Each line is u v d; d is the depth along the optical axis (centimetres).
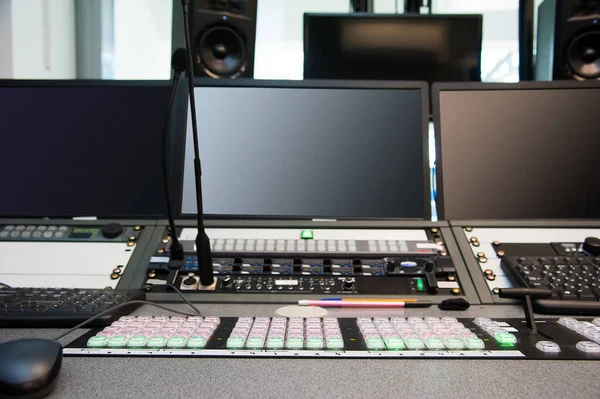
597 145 138
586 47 218
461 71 216
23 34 282
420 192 133
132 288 107
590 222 128
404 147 136
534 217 133
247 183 133
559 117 139
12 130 141
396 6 398
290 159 135
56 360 53
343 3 415
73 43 337
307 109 138
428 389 52
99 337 67
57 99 142
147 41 374
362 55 216
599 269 104
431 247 118
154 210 135
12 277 110
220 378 55
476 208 133
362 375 56
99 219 129
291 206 132
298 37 416
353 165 134
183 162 135
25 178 138
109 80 143
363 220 129
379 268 112
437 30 215
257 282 108
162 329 72
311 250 116
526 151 137
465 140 138
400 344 66
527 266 106
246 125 137
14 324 79
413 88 139
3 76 271
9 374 49
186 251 116
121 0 367
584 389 53
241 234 124
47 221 128
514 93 141
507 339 69
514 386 53
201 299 103
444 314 93
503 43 409
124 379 55
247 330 72
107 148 139
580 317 91
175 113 138
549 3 249
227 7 203
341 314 92
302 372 57
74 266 114
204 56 204
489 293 105
